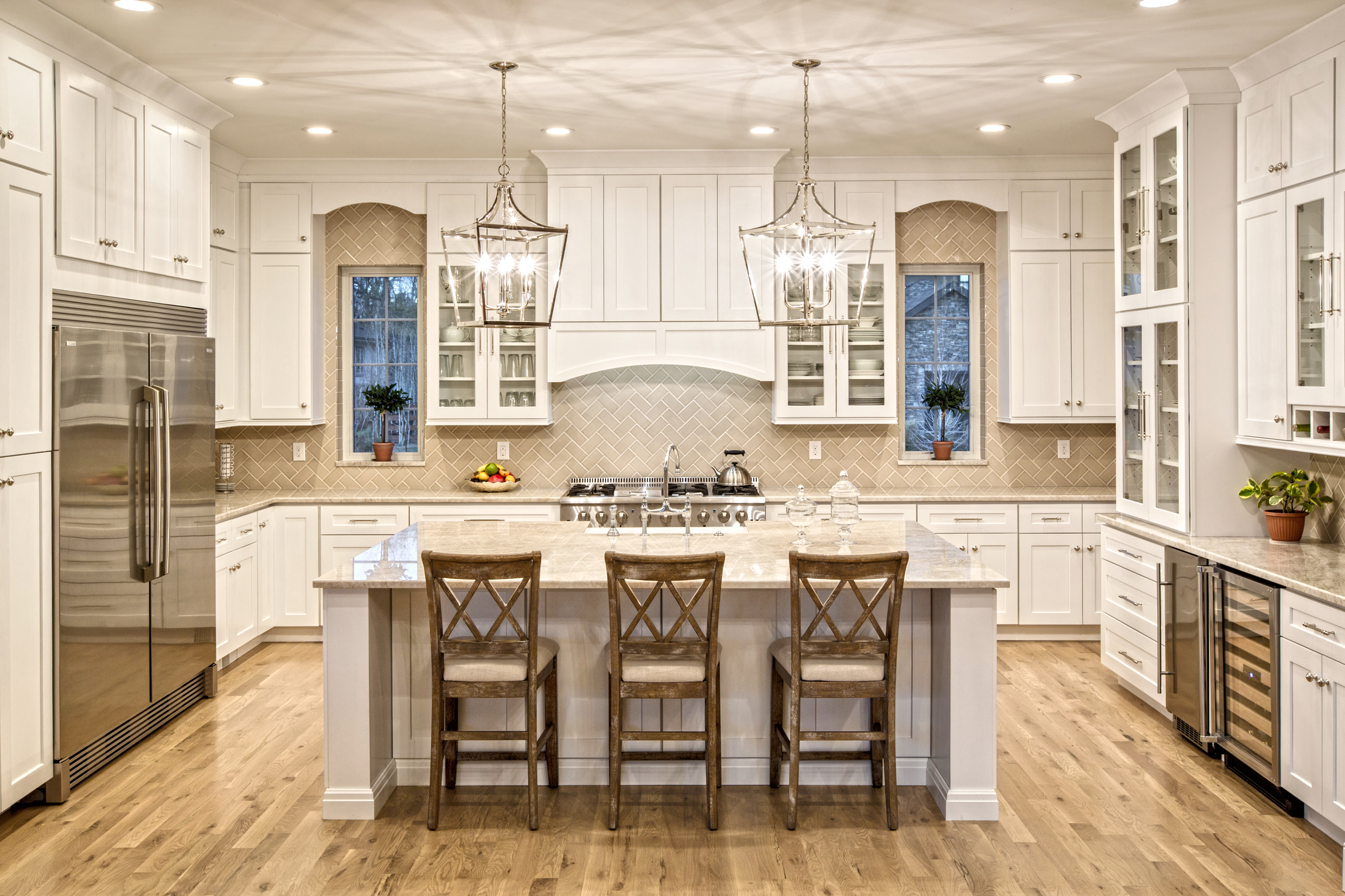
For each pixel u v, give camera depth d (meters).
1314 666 3.15
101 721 3.75
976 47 3.93
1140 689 4.53
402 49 3.94
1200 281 4.28
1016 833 3.28
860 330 5.93
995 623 3.36
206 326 4.73
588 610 3.72
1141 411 4.71
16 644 3.29
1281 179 3.92
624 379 6.23
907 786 3.71
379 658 3.54
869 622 3.70
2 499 3.22
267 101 4.64
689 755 3.54
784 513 5.67
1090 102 4.72
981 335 6.30
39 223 3.42
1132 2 3.46
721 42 3.86
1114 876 2.97
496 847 3.18
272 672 5.21
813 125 5.13
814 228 3.63
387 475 6.27
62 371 3.49
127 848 3.17
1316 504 4.05
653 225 5.76
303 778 3.75
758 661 3.71
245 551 5.32
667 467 5.15
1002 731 4.28
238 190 5.88
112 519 3.79
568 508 5.68
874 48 3.94
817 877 2.97
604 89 4.48
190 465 4.41
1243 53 3.99
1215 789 3.63
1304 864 3.04
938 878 2.96
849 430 6.25
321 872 3.00
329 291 6.25
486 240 3.52
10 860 3.07
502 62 4.09
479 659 3.29
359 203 5.94
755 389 6.23
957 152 5.77
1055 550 5.75
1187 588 3.99
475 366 5.95
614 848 3.18
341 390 6.34
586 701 3.74
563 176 5.74
